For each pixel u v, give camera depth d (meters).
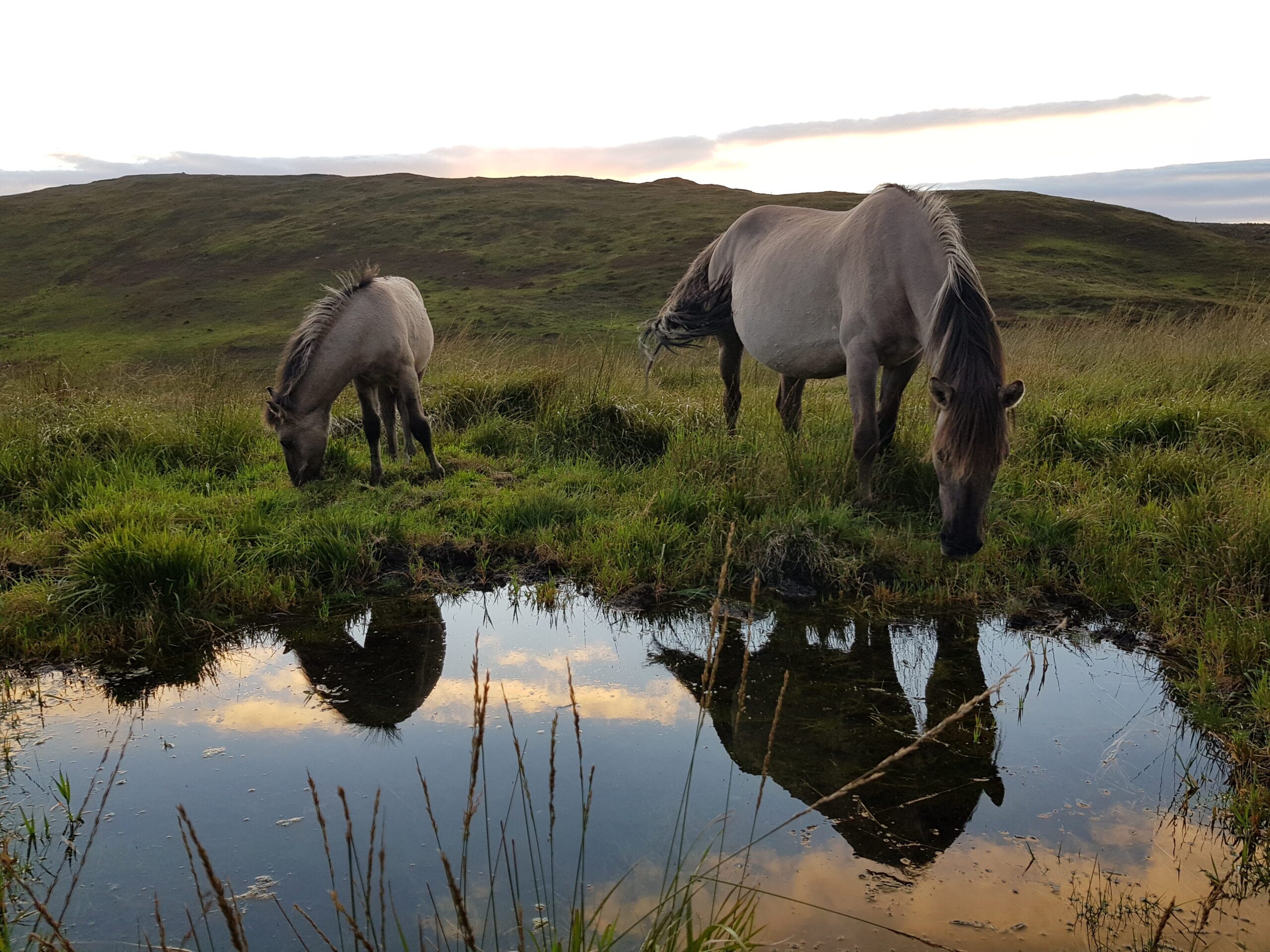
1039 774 2.86
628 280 38.03
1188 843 2.50
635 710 3.33
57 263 49.50
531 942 2.13
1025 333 12.84
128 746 3.09
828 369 5.60
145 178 70.19
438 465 6.29
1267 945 2.08
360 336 5.84
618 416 6.87
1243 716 3.05
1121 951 2.08
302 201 59.56
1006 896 2.29
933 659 3.70
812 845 2.51
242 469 6.52
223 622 4.09
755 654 3.78
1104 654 3.69
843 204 53.97
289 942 2.16
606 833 2.57
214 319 36.72
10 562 4.58
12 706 3.39
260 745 3.09
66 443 6.39
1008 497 5.18
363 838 2.56
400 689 3.53
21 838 2.56
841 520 4.71
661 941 2.04
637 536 4.81
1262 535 4.03
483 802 2.73
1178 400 6.40
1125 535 4.55
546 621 4.18
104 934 2.18
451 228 51.25
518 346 21.30
